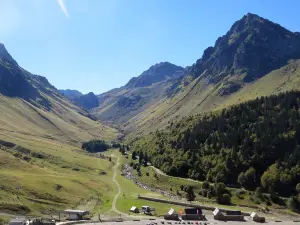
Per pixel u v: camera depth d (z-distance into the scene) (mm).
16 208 130750
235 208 169875
